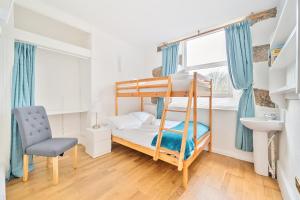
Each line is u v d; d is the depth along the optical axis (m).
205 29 2.99
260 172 2.03
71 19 2.60
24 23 2.48
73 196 1.55
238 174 2.04
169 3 2.21
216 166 2.27
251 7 2.27
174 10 2.38
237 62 2.46
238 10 2.35
